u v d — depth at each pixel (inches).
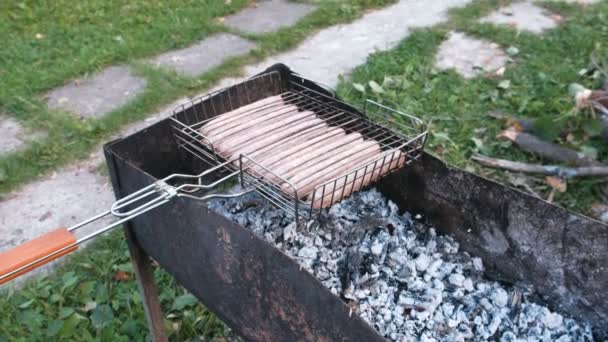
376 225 75.3
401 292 67.2
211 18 193.6
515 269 69.8
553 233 63.9
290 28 185.0
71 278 93.4
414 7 203.6
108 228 50.5
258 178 60.1
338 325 47.3
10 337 84.7
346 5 201.2
